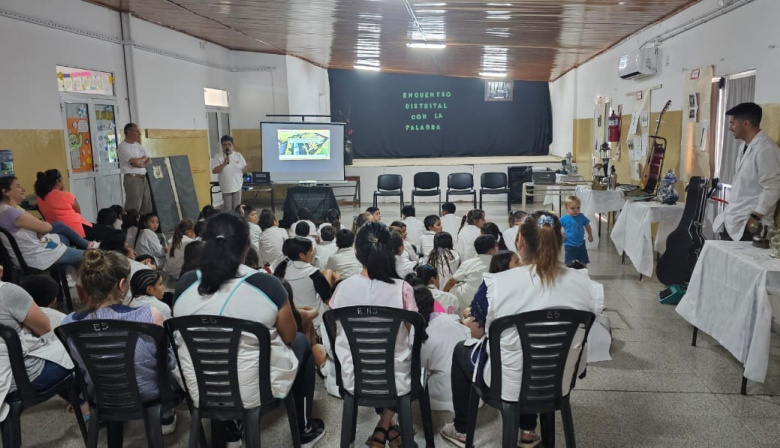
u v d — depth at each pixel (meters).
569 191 8.66
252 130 11.08
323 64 13.12
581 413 2.98
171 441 2.77
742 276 3.08
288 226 7.24
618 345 3.87
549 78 13.66
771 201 3.88
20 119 5.66
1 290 2.40
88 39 6.69
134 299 2.80
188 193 8.54
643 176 6.93
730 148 5.19
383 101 14.64
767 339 2.89
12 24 5.52
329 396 3.19
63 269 4.61
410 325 2.42
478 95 14.65
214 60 10.09
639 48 7.18
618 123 8.43
